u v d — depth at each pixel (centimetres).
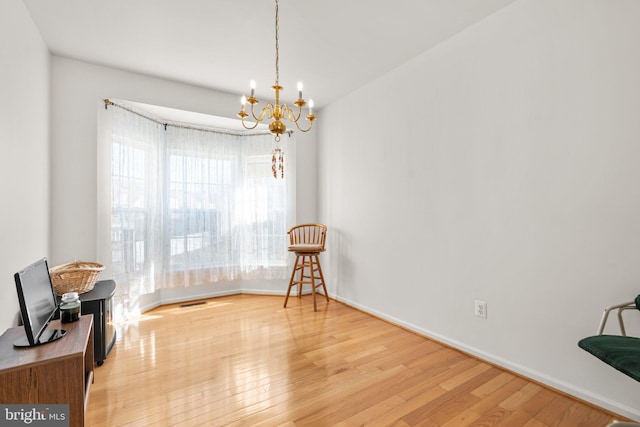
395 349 240
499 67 211
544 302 188
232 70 296
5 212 171
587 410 165
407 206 281
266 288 405
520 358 200
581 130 172
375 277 318
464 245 233
